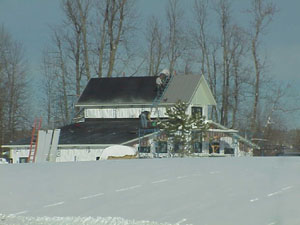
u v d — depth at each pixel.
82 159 60.94
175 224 14.94
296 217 14.38
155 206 16.84
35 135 63.41
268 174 20.22
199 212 15.78
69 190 19.83
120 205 17.33
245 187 18.11
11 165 27.45
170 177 20.59
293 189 17.38
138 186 19.53
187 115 58.22
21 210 17.67
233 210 15.58
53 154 58.53
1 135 84.31
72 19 83.25
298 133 85.56
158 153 59.19
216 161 25.48
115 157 52.81
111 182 20.52
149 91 68.50
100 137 61.91
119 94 69.38
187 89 66.50
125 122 67.56
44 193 19.62
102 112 69.75
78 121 72.12
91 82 72.88
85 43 83.75
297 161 24.78
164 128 58.41
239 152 69.81
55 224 16.00
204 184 19.03
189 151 57.72
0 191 20.27
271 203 15.91
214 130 64.44
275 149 72.38
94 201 18.05
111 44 83.50
